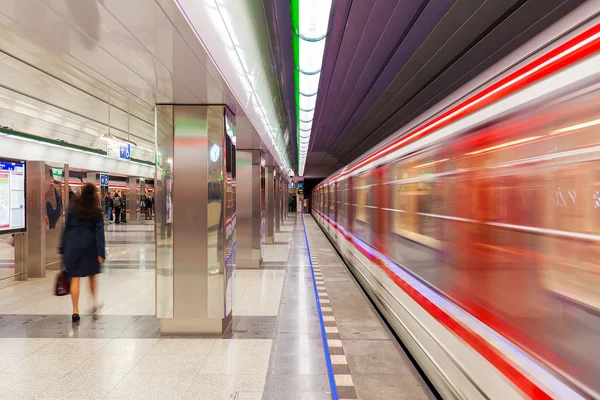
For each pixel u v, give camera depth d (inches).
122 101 363.6
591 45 57.1
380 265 212.7
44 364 141.1
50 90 323.6
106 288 257.3
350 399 119.3
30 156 466.6
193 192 174.6
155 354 150.9
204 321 173.0
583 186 57.3
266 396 119.3
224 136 174.9
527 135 72.3
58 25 98.6
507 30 183.8
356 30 214.5
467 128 99.0
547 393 64.1
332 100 399.9
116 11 89.7
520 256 73.4
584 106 57.4
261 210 348.5
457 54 233.3
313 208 1291.8
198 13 97.7
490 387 84.3
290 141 637.3
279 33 198.5
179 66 125.9
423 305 133.4
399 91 334.6
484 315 87.6
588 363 54.9
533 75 71.2
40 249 290.5
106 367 138.9
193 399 117.1
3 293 243.4
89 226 187.3
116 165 746.2
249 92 190.1
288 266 354.3
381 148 216.4
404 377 136.3
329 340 171.8
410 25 204.1
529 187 71.2
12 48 235.8
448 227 111.0
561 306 61.3
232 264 189.9
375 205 229.9
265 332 177.2
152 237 574.2
